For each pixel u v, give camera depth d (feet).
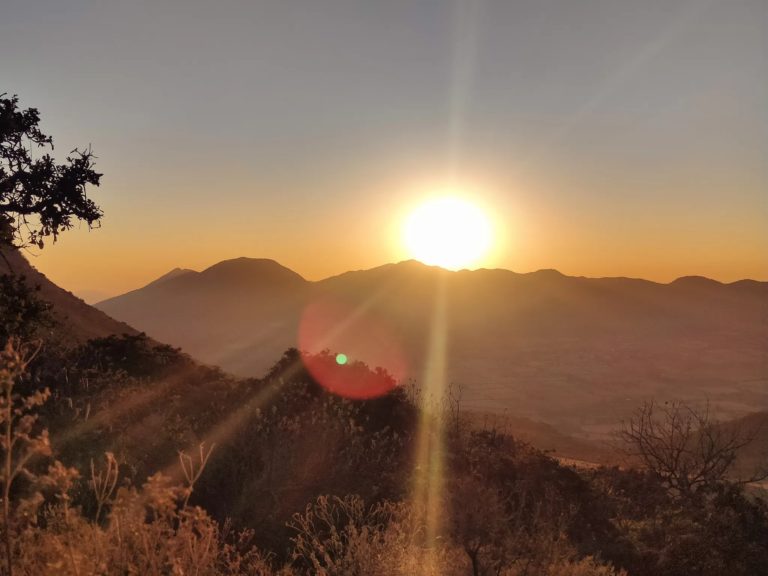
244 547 20.74
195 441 27.91
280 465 26.35
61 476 9.94
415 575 18.80
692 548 28.99
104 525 17.95
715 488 41.65
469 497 21.59
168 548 12.16
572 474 37.73
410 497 26.32
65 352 44.88
